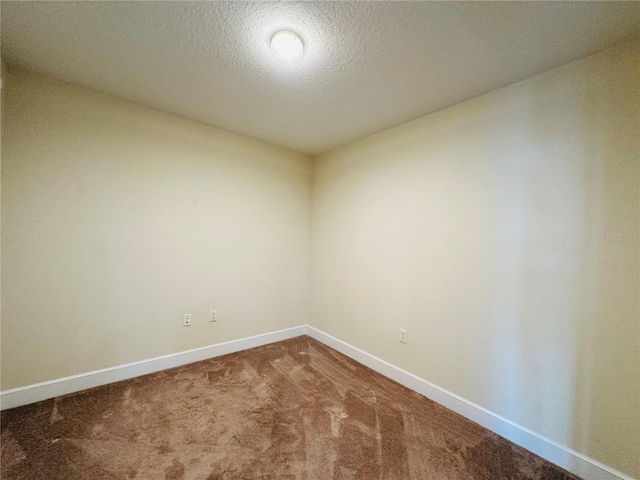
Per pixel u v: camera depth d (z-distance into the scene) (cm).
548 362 161
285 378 239
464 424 187
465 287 199
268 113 236
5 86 178
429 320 219
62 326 201
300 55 159
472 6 122
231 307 288
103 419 178
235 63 171
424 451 161
